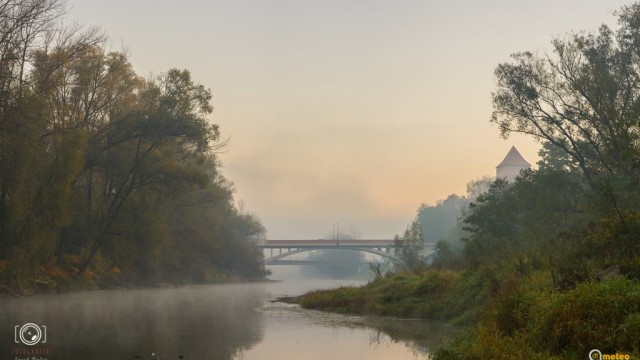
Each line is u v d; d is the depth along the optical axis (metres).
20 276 41.09
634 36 39.25
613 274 15.28
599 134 39.44
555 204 39.50
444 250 56.41
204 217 86.19
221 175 92.06
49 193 42.31
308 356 15.63
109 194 56.06
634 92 39.31
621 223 17.41
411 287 31.78
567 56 40.72
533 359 10.99
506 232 42.19
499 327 14.05
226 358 15.10
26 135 38.09
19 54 39.00
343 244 129.88
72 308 30.02
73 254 53.75
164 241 63.16
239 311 31.16
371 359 15.20
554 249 24.42
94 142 51.03
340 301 33.44
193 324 23.53
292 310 32.31
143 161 53.75
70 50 44.75
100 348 16.25
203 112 54.12
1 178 39.19
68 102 48.75
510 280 21.05
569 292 12.34
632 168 21.45
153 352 15.73
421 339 19.31
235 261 102.88
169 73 52.94
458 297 26.66
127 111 53.19
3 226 40.22
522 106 42.19
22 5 38.03
